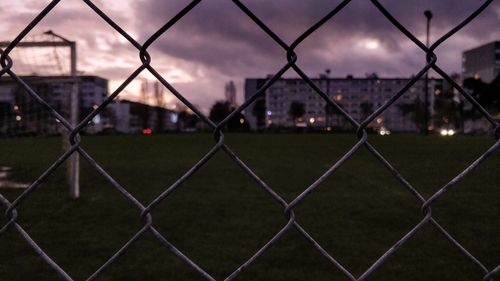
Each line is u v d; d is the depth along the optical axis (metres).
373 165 11.98
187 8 0.76
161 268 3.25
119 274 3.13
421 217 5.09
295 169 11.22
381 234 4.30
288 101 103.25
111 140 34.38
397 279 3.06
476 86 55.00
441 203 5.98
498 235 4.25
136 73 0.78
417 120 73.44
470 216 5.13
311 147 22.45
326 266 3.33
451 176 9.20
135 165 12.40
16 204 0.83
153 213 5.31
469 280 3.04
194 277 3.08
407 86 0.86
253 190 7.33
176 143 28.16
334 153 17.59
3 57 0.76
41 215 5.07
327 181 8.62
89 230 4.36
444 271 3.21
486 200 6.16
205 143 28.08
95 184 7.97
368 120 0.88
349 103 102.06
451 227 4.59
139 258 3.48
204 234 4.29
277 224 4.72
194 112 0.83
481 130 54.28
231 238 4.14
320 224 4.74
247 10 0.79
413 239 4.09
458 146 21.52
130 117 84.38
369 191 7.22
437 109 68.94
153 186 7.96
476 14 0.81
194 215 5.20
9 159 13.69
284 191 7.36
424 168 10.98
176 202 6.11
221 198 6.48
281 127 84.19
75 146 0.81
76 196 6.29
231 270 3.24
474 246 3.86
